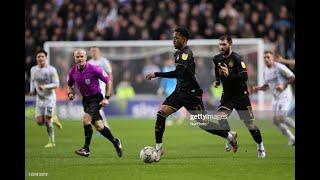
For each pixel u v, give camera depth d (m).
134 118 72.50
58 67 71.12
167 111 36.56
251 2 82.50
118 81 73.31
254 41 70.19
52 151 43.19
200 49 70.19
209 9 81.44
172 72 35.62
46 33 82.56
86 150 37.41
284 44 77.69
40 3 84.12
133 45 73.19
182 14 81.25
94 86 37.41
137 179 32.12
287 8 81.38
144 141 49.19
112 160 38.59
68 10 84.50
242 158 39.56
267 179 32.34
